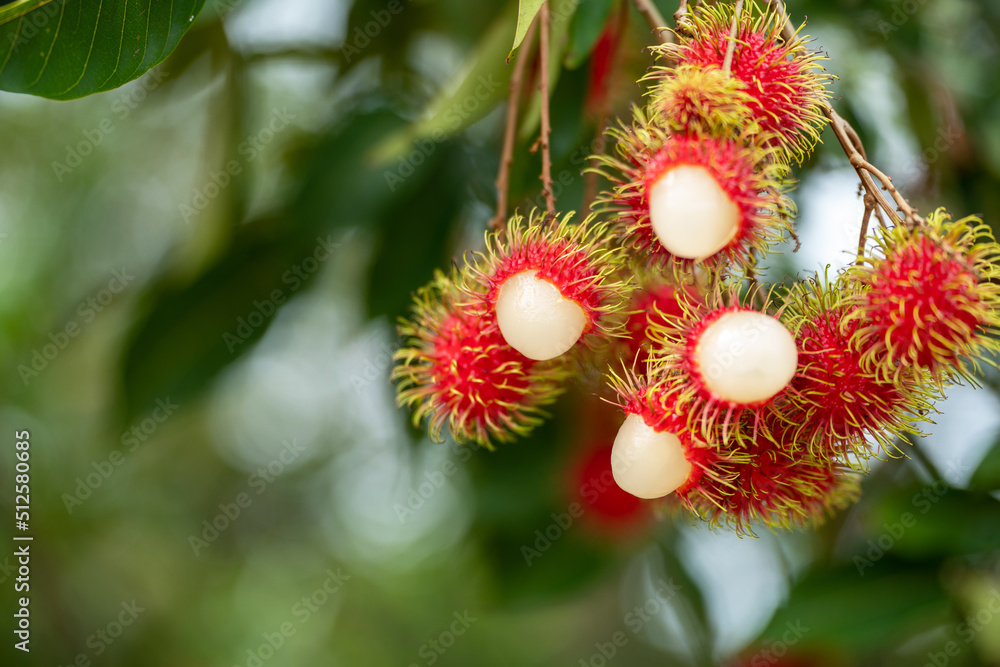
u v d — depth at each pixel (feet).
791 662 3.42
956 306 2.67
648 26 3.08
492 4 3.38
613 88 3.07
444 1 3.43
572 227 2.82
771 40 2.75
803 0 3.32
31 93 2.78
